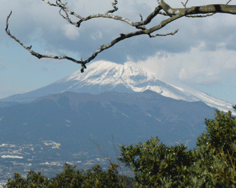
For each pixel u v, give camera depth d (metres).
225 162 14.82
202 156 16.73
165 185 15.23
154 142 17.48
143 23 6.66
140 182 16.73
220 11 5.36
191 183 13.74
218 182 13.08
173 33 7.51
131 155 17.83
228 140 18.77
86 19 7.55
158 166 16.86
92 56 7.62
